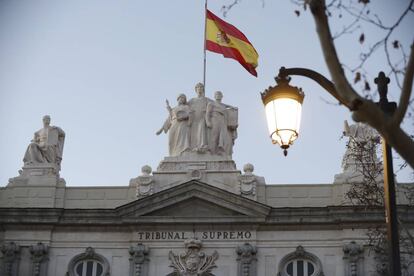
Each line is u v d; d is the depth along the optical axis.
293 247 44.72
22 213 45.91
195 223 45.00
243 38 48.69
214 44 48.75
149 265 44.75
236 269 44.31
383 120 13.35
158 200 45.09
